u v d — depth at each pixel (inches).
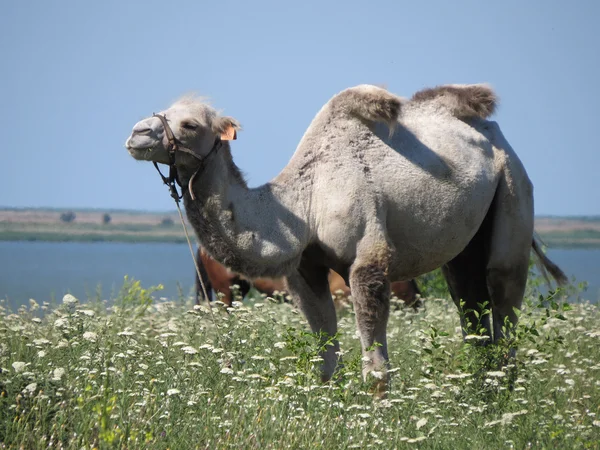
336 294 2258.9
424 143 1306.6
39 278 6461.6
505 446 919.0
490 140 1397.6
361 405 973.2
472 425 976.9
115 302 1529.3
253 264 1180.5
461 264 1453.0
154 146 1148.5
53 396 872.3
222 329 1250.6
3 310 1680.6
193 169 1165.7
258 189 1205.1
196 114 1160.2
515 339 1294.3
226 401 948.0
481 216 1353.3
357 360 1096.2
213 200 1165.7
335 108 1268.5
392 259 1220.5
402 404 1003.9
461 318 1326.3
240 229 1171.3
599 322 1754.4
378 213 1223.5
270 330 1280.8
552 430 942.4
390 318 1836.9
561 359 1387.8
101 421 743.1
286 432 863.1
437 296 2373.3
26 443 812.0
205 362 1045.2
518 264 1392.7
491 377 1152.8
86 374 960.9
